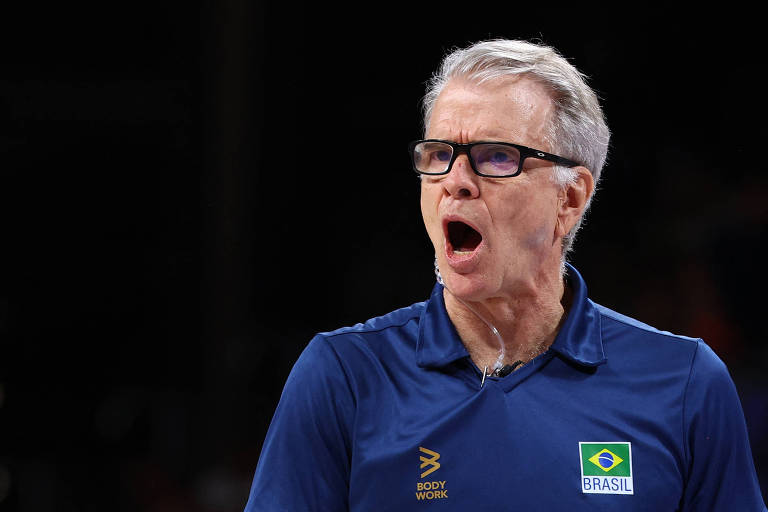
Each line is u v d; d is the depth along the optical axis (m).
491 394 5.33
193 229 19.73
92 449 16.98
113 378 19.23
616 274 18.45
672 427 5.32
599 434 5.25
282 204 19.95
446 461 5.18
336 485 5.40
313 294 20.06
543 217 5.44
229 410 17.34
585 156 5.66
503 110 5.33
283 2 19.75
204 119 18.61
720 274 17.34
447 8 20.47
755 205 17.97
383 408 5.39
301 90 20.25
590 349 5.53
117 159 20.11
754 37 19.30
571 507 5.09
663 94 19.59
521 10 20.03
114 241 19.97
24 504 16.06
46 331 19.34
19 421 17.23
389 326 5.74
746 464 5.52
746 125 19.17
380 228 20.41
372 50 20.56
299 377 5.54
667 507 5.19
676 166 19.27
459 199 5.30
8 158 20.09
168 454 16.94
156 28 20.08
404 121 20.59
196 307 19.56
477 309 5.61
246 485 16.02
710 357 5.57
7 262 19.75
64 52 20.20
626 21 19.66
